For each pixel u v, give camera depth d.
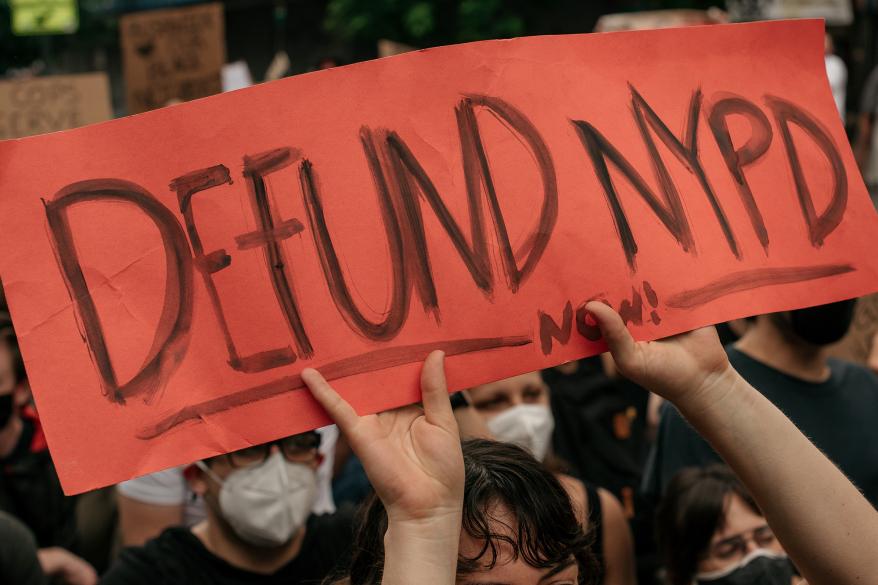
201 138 1.42
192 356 1.38
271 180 1.43
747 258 1.57
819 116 1.69
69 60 20.16
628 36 1.60
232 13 20.45
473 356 1.44
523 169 1.50
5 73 15.47
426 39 17.14
